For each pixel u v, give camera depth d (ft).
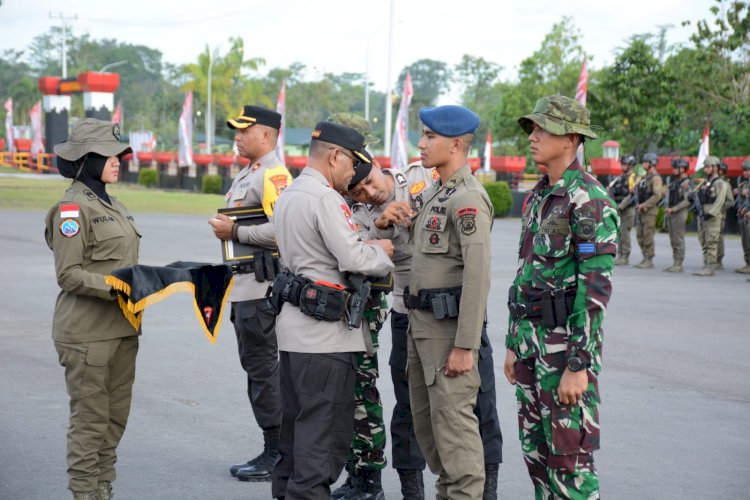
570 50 167.32
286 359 13.12
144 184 157.79
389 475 16.98
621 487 15.92
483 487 13.39
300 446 12.72
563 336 11.50
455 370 12.59
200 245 55.93
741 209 51.13
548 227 11.52
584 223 11.18
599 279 11.13
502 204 100.22
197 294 14.11
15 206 89.20
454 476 12.80
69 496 14.97
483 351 14.17
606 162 91.25
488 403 14.20
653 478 16.42
